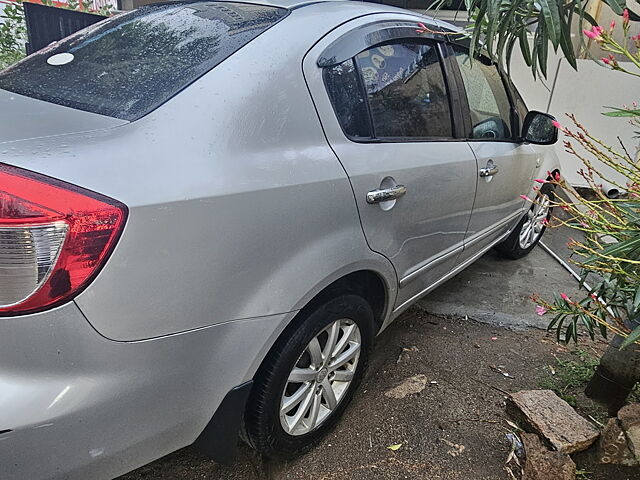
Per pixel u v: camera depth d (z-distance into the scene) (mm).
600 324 2057
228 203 1426
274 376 1741
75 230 1181
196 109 1492
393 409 2330
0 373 1207
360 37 2059
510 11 1711
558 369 2689
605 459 1997
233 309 1491
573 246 2041
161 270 1308
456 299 3418
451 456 2078
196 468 2006
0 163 1218
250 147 1545
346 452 2086
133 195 1264
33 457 1229
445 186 2408
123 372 1309
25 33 5266
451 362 2715
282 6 2047
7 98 1632
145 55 1804
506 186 3176
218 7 2119
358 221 1901
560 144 5621
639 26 5102
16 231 1158
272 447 1888
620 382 2287
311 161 1718
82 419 1264
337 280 1918
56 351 1216
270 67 1679
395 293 2305
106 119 1472
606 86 5457
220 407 1562
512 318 3195
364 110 2016
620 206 1778
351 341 2131
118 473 1403
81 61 1875
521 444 2131
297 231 1638
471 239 2971
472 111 2762
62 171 1227
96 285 1216
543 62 1758
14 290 1170
